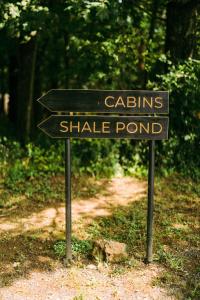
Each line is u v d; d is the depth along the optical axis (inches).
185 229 285.4
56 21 416.2
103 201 337.1
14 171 377.7
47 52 594.2
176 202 335.6
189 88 381.1
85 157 396.8
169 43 409.4
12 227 286.8
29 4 346.9
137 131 235.9
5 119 641.6
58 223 294.5
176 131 394.0
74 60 490.0
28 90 468.1
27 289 217.6
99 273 231.9
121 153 403.9
